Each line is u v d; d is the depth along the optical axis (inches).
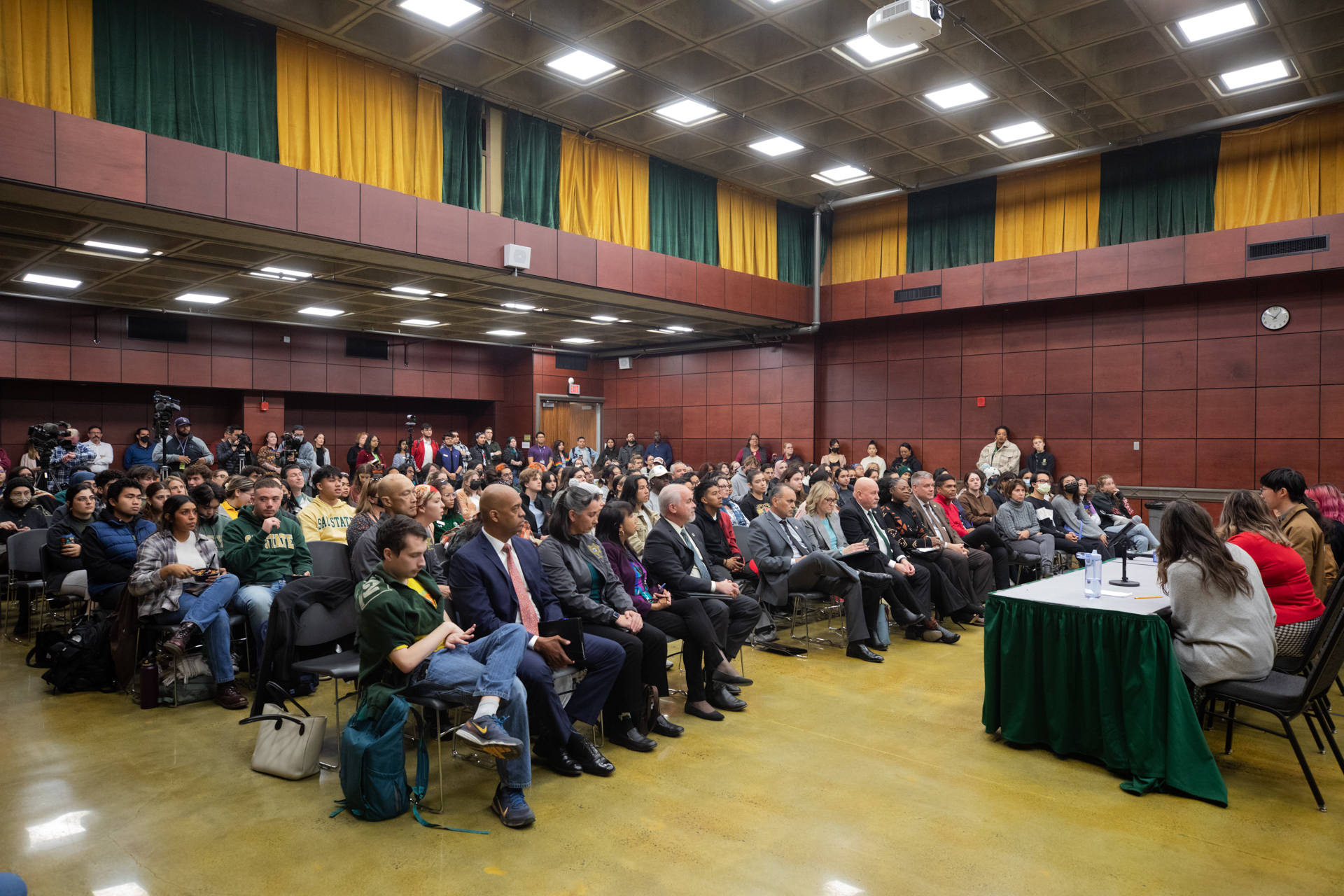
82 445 368.8
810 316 496.7
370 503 169.6
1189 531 119.3
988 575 235.0
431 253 315.0
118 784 115.6
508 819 103.5
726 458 567.5
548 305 429.7
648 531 202.5
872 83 324.8
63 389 456.8
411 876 91.5
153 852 96.3
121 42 246.8
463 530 158.9
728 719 147.6
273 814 106.6
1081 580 158.4
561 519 142.0
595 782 119.0
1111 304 413.4
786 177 444.1
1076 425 424.2
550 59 303.3
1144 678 117.5
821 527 212.7
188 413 504.1
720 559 199.0
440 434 634.2
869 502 213.9
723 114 354.6
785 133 374.9
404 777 107.3
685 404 594.2
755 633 201.8
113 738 134.0
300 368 526.6
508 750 101.0
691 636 148.9
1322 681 111.0
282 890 88.4
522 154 359.6
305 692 158.4
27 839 99.3
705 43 287.9
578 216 382.9
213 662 149.8
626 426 634.8
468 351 615.2
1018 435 443.5
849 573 185.3
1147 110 347.6
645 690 136.0
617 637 133.6
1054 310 432.1
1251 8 267.0
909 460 465.4
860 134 377.1
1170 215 385.1
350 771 105.3
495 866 93.8
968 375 462.9
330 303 423.8
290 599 130.6
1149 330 401.7
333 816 106.4
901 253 477.7
